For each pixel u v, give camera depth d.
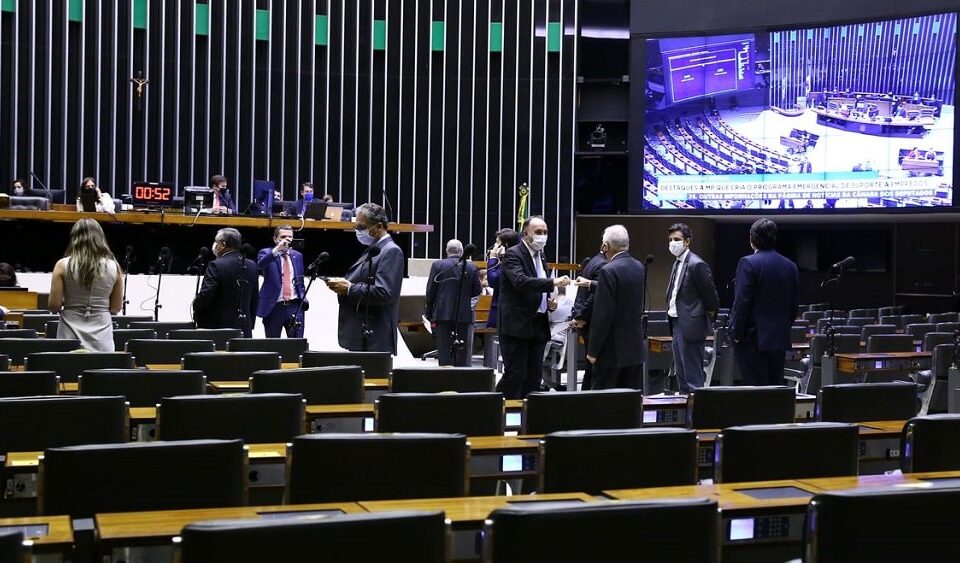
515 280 7.57
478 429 4.52
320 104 22.06
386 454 3.34
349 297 7.60
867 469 4.60
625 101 23.42
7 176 19.61
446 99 23.03
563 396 4.62
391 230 14.84
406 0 22.80
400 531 2.30
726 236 25.39
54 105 20.03
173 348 7.14
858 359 9.39
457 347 10.04
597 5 23.56
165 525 2.69
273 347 7.36
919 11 19.12
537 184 23.28
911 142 19.28
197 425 4.15
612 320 7.40
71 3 20.16
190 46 20.94
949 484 2.75
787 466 3.77
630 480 3.59
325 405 5.14
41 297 12.12
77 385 5.61
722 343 11.04
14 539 2.20
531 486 4.45
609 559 2.44
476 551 2.84
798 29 20.34
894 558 2.56
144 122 20.55
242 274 9.62
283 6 21.64
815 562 2.57
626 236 7.60
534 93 23.30
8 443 3.93
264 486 3.81
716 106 21.12
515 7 23.27
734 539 3.03
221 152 21.14
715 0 21.16
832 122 20.06
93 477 3.07
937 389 9.46
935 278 23.80
